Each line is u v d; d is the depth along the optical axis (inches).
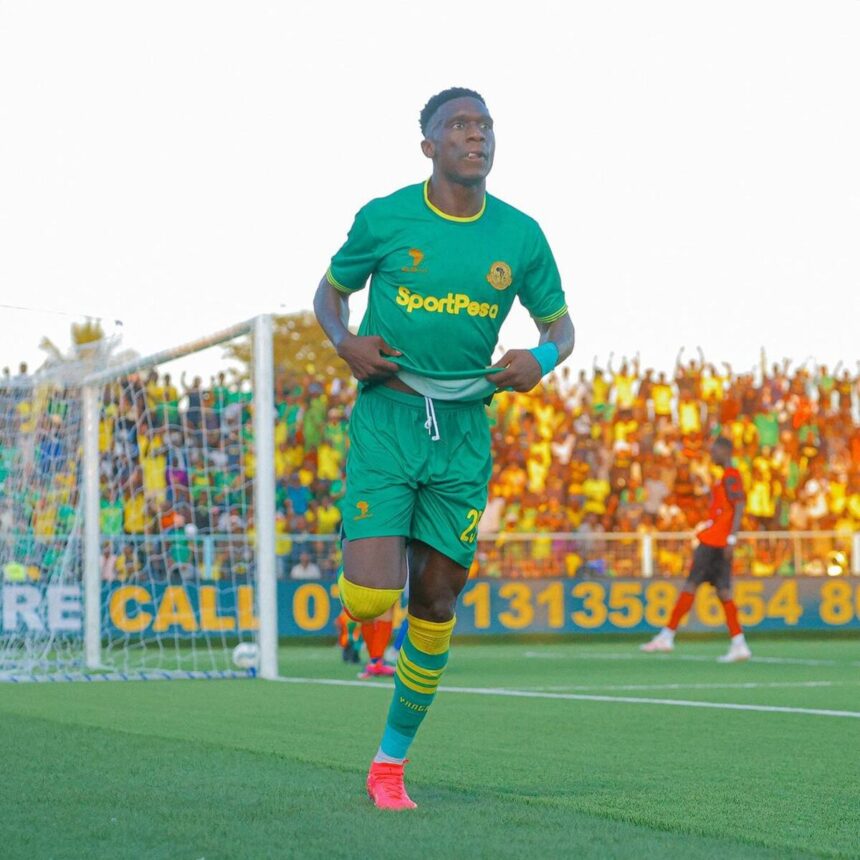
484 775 261.6
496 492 1124.5
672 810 217.8
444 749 305.3
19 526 694.5
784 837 193.3
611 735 334.6
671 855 176.1
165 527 884.0
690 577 719.1
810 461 1149.1
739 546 1010.1
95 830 194.1
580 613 972.6
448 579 221.6
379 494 218.8
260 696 462.9
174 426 863.1
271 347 584.4
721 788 244.5
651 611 983.0
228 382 967.0
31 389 697.0
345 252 228.1
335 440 1067.9
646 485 1118.4
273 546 579.8
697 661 704.4
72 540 679.7
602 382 1134.4
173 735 331.6
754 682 538.0
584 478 1115.9
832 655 764.6
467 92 223.3
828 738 328.2
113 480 848.9
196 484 953.5
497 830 195.0
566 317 237.5
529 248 229.0
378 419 221.8
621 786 246.5
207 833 191.6
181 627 829.2
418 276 221.0
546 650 843.4
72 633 672.4
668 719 375.6
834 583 1000.2
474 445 224.7
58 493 687.1
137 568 847.1
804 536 1016.9
